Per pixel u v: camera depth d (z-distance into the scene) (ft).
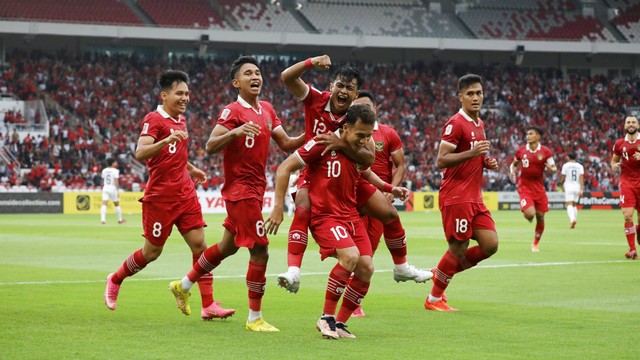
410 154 259.80
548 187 258.57
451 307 51.03
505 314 48.11
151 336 40.34
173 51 276.00
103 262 80.79
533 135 92.79
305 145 40.70
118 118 248.52
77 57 260.62
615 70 313.73
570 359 34.71
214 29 264.31
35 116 232.94
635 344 38.19
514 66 304.30
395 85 285.23
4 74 245.86
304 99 42.50
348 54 292.81
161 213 47.03
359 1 291.38
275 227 40.27
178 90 47.44
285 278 39.50
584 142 280.72
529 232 132.57
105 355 35.32
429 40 276.21
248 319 42.80
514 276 68.13
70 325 43.47
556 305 51.72
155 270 73.46
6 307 49.90
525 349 37.04
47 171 222.07
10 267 75.56
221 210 219.41
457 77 294.46
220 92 266.16
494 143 272.10
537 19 303.48
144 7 269.44
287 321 45.55
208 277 45.70
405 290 59.88
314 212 40.96
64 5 259.60
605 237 120.06
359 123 39.65
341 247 39.73
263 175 44.32
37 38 261.44
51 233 127.03
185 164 48.03
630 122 84.17
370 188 43.34
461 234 49.85
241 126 41.32
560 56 308.60
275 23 277.03
